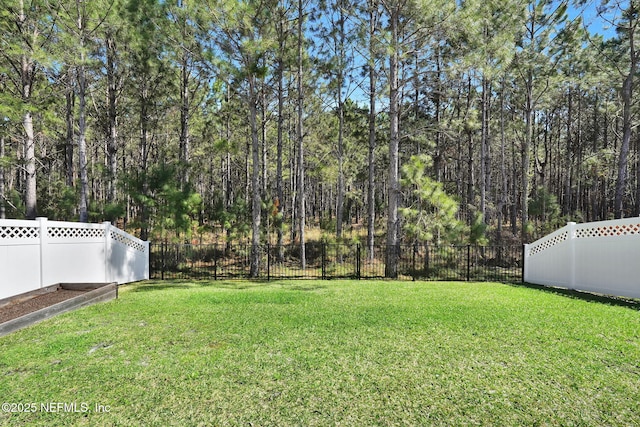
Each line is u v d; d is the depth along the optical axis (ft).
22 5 33.91
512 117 68.59
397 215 37.35
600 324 16.72
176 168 40.98
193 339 14.73
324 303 21.57
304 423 8.66
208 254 46.24
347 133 59.82
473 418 8.86
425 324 16.76
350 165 65.67
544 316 18.21
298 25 41.57
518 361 12.34
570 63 51.39
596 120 77.05
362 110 52.11
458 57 33.27
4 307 19.08
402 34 35.94
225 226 43.27
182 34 32.83
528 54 46.60
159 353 13.16
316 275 36.22
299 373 11.40
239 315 18.62
